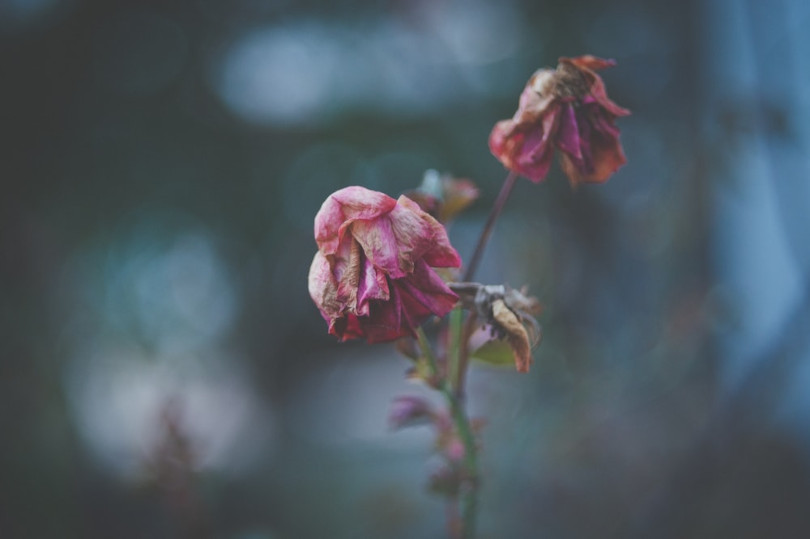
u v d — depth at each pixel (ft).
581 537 3.15
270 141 6.41
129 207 5.48
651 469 3.59
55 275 4.25
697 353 4.02
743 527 3.40
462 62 6.03
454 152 6.07
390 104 6.39
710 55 5.00
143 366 6.01
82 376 4.90
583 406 3.69
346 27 6.08
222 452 6.10
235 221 6.36
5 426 3.24
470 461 1.60
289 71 6.40
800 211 2.77
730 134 2.81
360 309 1.44
